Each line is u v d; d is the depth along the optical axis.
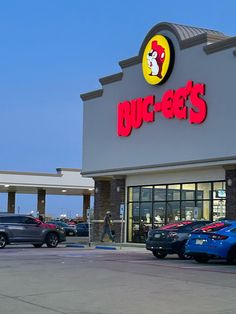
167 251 20.12
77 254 22.39
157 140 28.17
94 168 33.09
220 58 24.73
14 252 23.42
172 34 27.59
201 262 18.94
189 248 18.62
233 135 23.83
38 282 12.77
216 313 9.04
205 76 25.47
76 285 12.27
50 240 28.14
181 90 26.64
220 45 24.67
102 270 15.45
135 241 30.81
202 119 25.34
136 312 9.11
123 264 17.55
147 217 30.27
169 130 27.41
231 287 12.02
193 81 26.08
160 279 13.38
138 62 29.72
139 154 29.39
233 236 18.08
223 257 17.83
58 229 28.56
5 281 12.95
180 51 26.97
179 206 28.23
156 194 29.83
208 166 25.44
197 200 27.12
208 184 26.59
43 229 27.86
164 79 27.67
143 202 30.67
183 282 12.82
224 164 24.41
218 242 17.86
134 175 31.25
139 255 22.34
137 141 29.61
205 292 11.27
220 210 25.56
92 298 10.51
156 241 20.55
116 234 31.88
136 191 31.22
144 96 29.22
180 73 26.89
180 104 26.62
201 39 25.69
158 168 27.94
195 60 26.06
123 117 30.56
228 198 24.62
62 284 12.42
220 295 10.89
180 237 20.19
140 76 29.58
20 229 27.06
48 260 18.97
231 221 19.02
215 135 24.73
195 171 27.34
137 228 30.86
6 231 26.62
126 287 11.96
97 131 33.09
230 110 24.06
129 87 30.38
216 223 18.98
